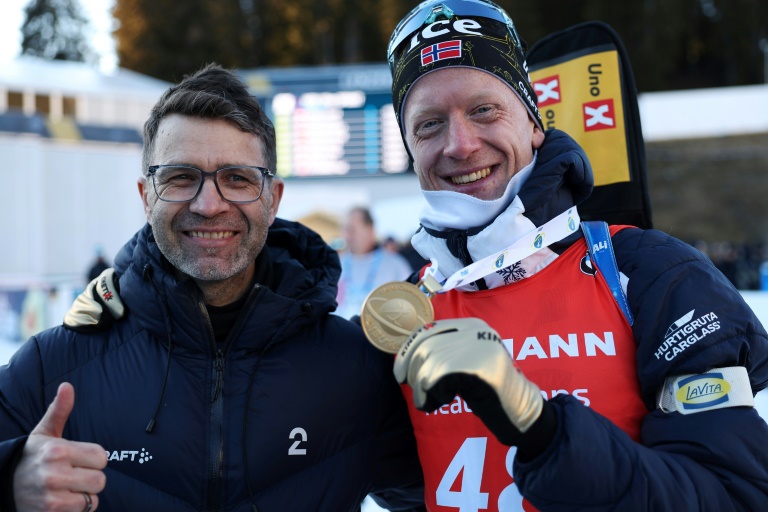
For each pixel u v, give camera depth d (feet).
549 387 4.16
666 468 3.45
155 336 4.62
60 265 43.06
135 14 100.58
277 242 5.45
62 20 132.77
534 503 3.52
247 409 4.51
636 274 4.17
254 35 105.40
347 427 4.74
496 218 4.41
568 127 6.21
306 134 37.37
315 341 4.86
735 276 40.52
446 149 4.50
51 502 3.46
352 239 17.75
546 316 4.31
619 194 5.93
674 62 98.94
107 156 45.11
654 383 3.89
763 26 106.01
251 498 4.42
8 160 41.68
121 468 4.39
